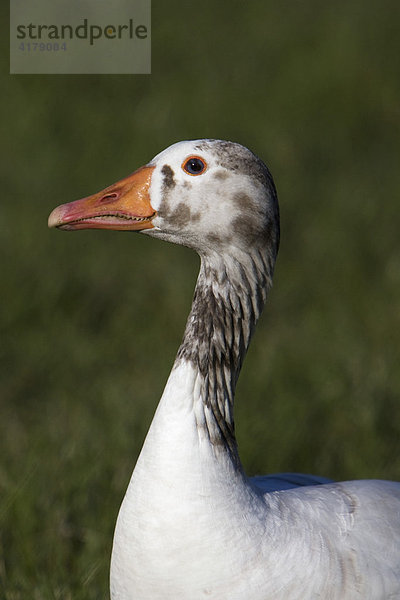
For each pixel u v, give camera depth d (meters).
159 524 5.39
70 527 8.30
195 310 5.94
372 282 13.62
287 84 21.34
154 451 5.49
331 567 5.52
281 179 17.03
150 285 13.57
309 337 12.06
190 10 26.98
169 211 5.93
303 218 15.78
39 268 13.63
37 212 15.41
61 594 7.41
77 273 13.71
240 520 5.41
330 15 26.28
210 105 20.20
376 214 15.75
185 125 19.05
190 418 5.55
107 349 12.02
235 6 27.33
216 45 24.27
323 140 19.06
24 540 7.95
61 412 10.38
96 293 13.30
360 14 26.27
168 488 5.40
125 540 5.52
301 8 27.19
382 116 20.28
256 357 11.52
